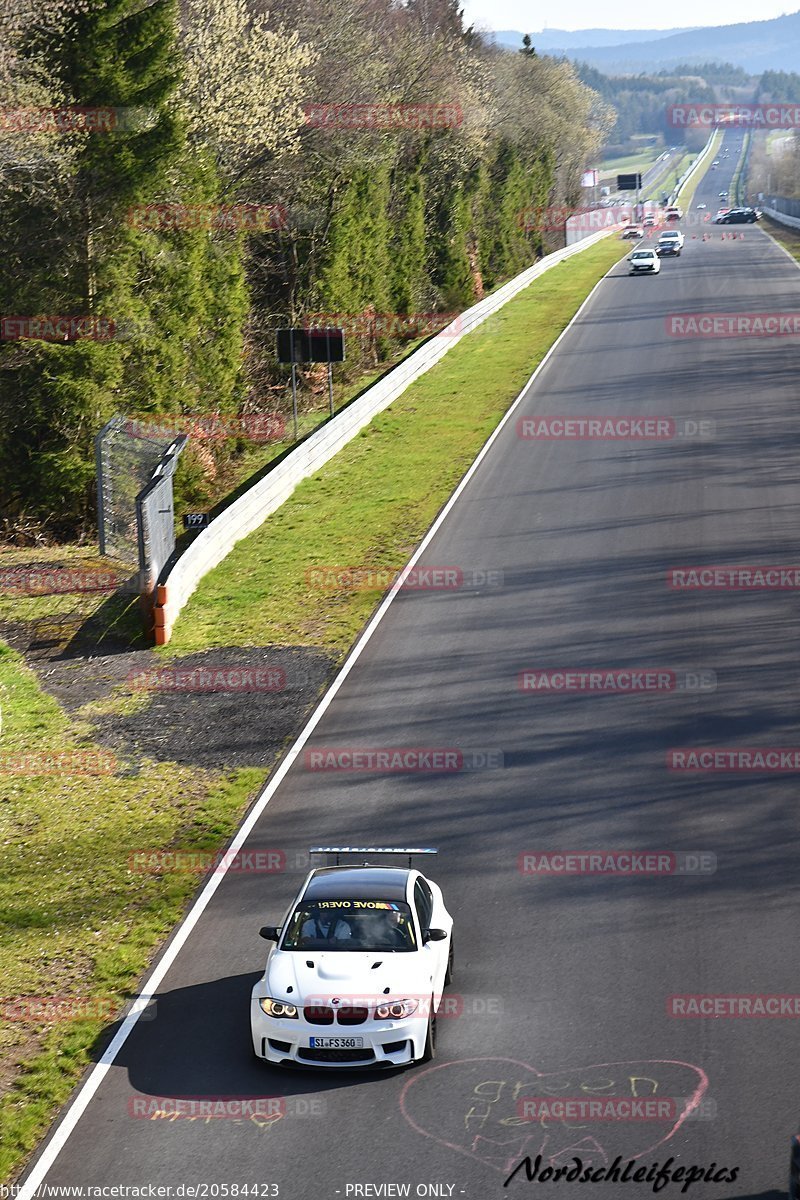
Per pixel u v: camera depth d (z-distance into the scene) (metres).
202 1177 10.39
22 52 32.69
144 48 33.72
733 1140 10.53
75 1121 11.29
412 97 64.06
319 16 55.75
